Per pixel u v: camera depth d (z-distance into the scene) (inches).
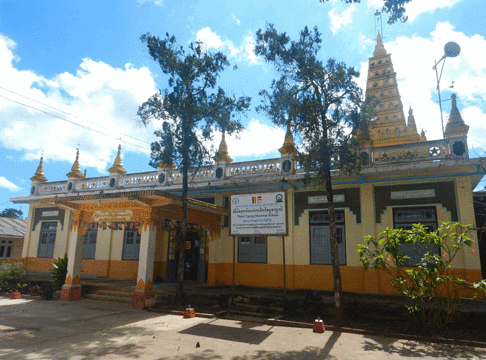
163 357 239.1
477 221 502.3
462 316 335.3
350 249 500.4
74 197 483.5
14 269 636.7
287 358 242.5
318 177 383.9
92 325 340.5
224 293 469.1
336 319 346.9
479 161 429.7
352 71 375.2
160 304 445.4
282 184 552.1
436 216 462.3
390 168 471.5
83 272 703.7
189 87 461.1
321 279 511.2
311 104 367.6
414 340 295.7
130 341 280.7
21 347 259.0
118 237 682.8
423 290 315.3
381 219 489.7
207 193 621.6
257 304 432.8
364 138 388.8
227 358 240.1
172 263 604.4
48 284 589.6
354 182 510.0
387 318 362.6
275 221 405.1
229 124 470.6
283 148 563.2
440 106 539.5
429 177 470.6
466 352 260.7
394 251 334.0
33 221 800.9
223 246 592.1
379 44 1126.4
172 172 658.8
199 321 364.8
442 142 470.0
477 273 422.9
